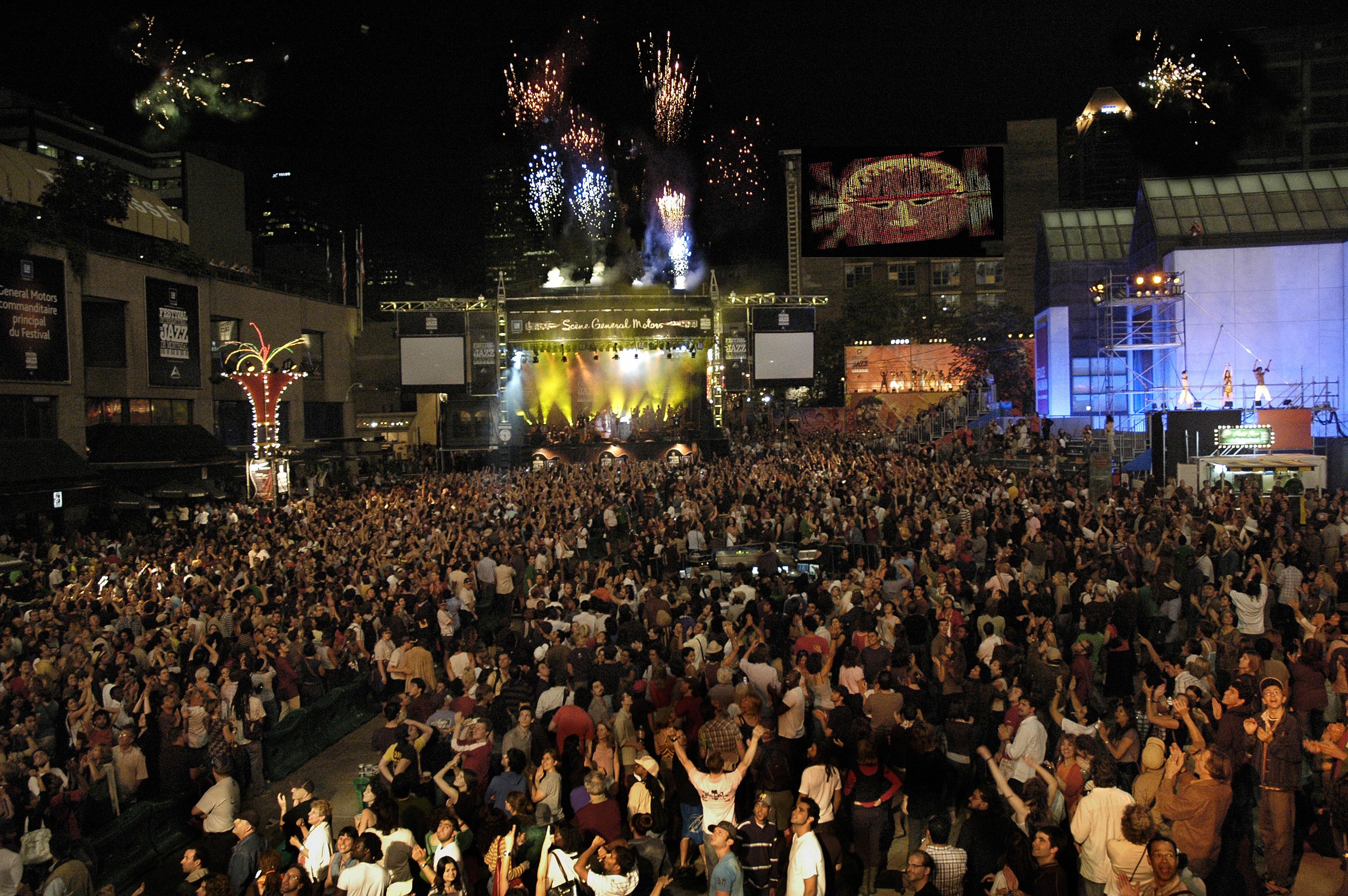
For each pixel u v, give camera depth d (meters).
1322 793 10.50
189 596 18.84
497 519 29.39
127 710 13.01
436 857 8.10
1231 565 17.16
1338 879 8.86
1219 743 9.25
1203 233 39.53
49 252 37.00
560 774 10.09
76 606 18.61
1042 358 52.03
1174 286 38.12
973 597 16.41
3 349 34.69
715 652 13.58
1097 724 10.01
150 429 41.12
